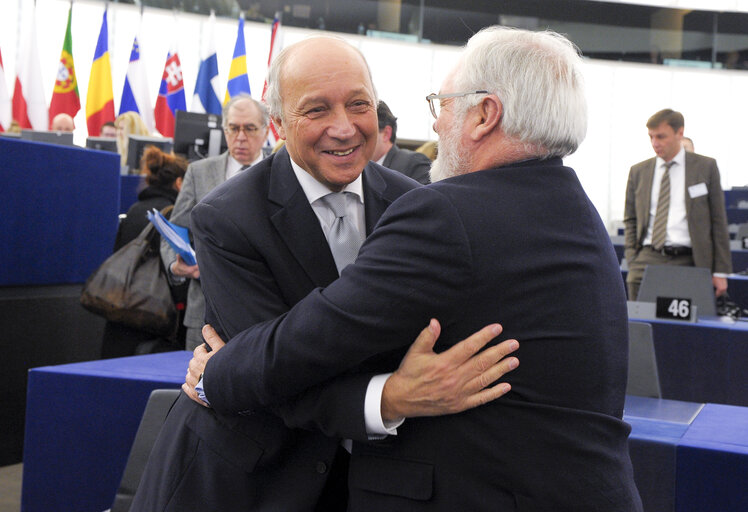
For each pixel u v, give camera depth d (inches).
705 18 571.5
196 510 58.0
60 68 426.6
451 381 48.6
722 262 203.9
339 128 57.7
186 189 146.9
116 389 93.2
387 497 51.4
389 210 51.5
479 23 548.4
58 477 95.0
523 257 49.3
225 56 503.2
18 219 149.4
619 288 53.1
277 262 58.9
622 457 51.1
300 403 53.0
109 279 143.9
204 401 58.9
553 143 52.2
